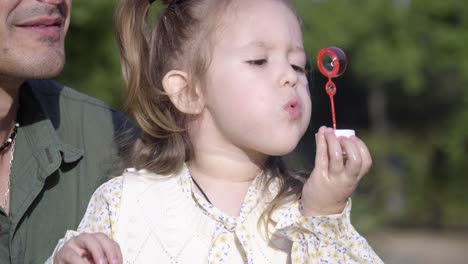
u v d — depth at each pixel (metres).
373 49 14.57
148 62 3.03
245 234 2.65
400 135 17.91
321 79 11.08
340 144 2.45
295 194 2.70
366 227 9.20
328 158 2.46
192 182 2.79
